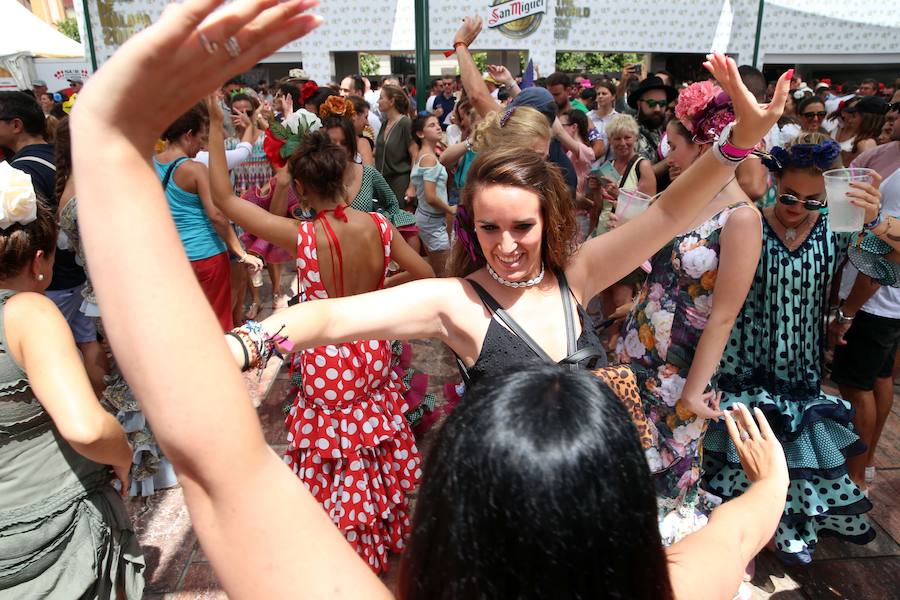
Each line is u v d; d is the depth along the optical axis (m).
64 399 1.62
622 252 1.75
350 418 2.65
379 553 2.76
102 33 9.03
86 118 0.58
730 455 2.65
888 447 3.71
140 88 0.57
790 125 4.26
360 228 2.65
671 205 1.65
